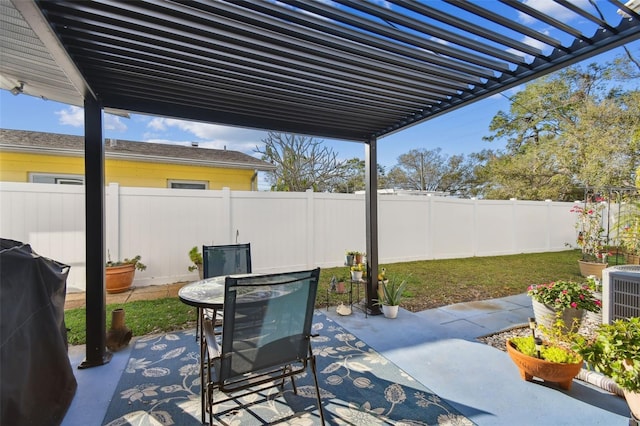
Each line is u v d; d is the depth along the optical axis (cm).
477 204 879
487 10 177
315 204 699
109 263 523
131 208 554
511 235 923
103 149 289
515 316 405
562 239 999
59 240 510
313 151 1495
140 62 230
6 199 485
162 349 311
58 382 209
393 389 240
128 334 317
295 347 201
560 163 1193
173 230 582
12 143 666
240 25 191
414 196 798
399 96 301
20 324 172
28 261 186
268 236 654
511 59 231
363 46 222
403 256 788
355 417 208
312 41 209
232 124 347
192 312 422
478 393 235
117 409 215
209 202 606
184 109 321
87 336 277
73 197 518
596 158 1030
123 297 493
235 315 174
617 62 1086
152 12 175
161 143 1016
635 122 978
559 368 232
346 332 354
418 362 283
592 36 200
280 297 186
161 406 219
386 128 405
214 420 205
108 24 184
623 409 214
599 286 380
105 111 303
